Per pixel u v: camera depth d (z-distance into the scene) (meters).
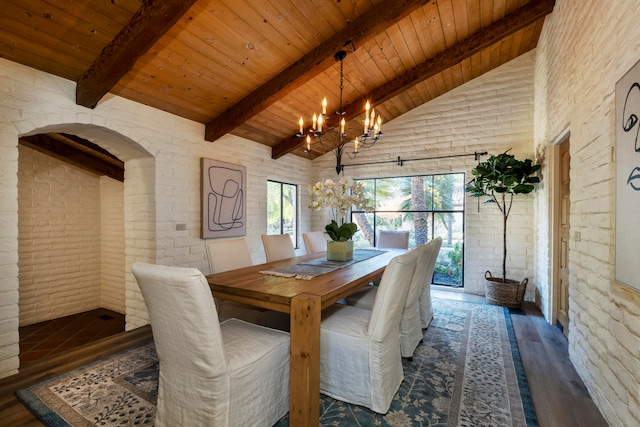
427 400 1.74
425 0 2.29
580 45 2.02
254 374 1.43
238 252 2.63
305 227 5.20
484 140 4.00
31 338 3.41
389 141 4.62
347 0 2.37
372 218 4.87
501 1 2.75
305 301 1.46
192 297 1.20
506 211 3.87
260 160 4.26
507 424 1.54
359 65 3.20
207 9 2.10
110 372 2.01
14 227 2.02
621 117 1.39
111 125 2.57
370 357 1.65
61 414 1.59
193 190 3.31
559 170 2.90
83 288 4.31
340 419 1.58
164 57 2.39
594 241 1.76
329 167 5.16
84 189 4.32
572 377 1.98
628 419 1.35
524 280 3.53
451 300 3.78
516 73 3.84
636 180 1.26
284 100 3.49
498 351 2.36
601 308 1.65
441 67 3.31
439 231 4.43
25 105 2.07
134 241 3.09
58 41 1.98
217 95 3.03
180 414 1.37
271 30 2.44
